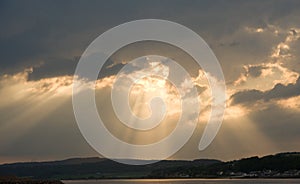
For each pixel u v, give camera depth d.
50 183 150.25
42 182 147.88
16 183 140.38
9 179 145.75
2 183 136.88
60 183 155.38
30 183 143.38
